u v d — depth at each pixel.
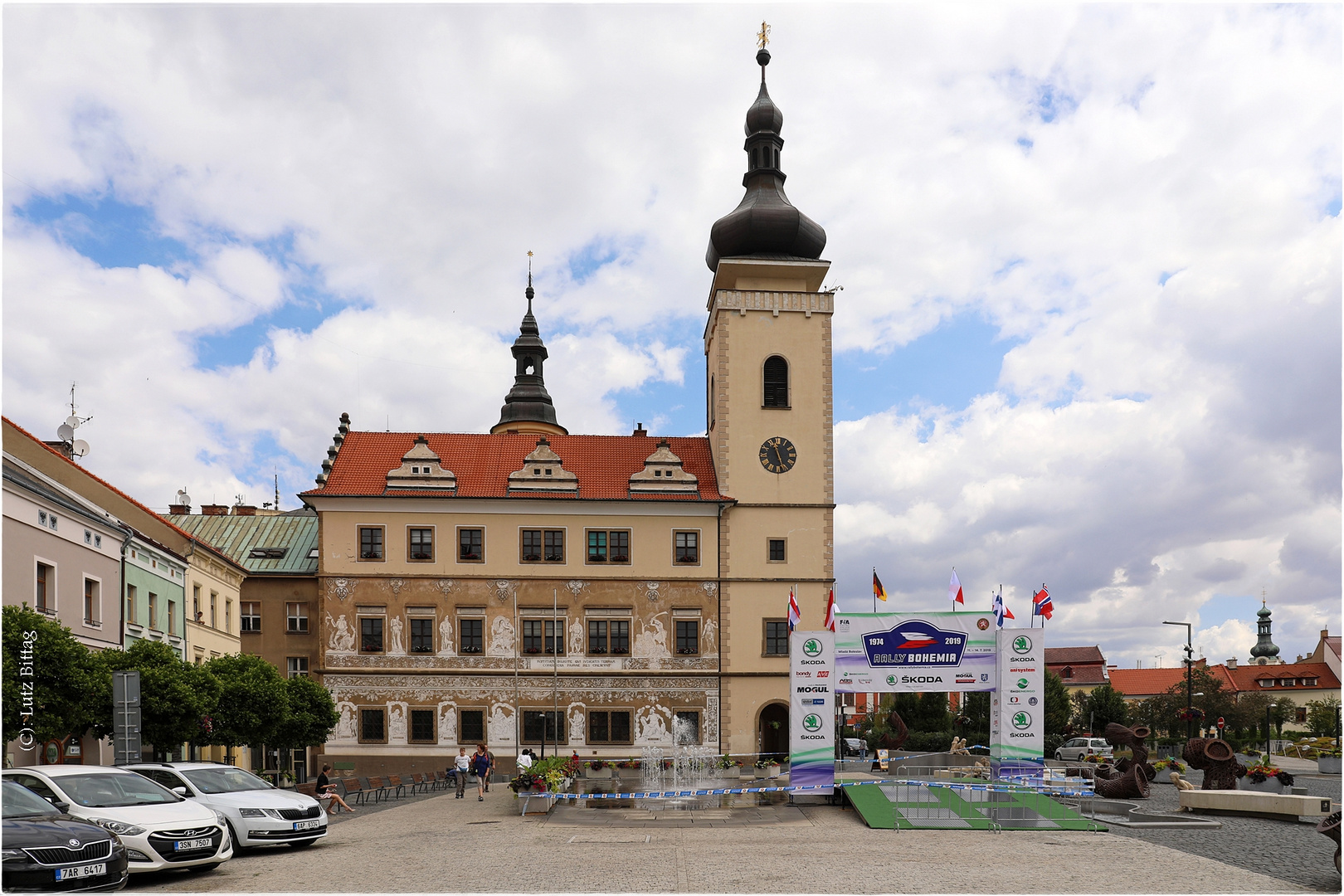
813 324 67.44
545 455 65.25
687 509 64.44
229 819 24.27
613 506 64.12
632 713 62.53
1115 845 26.61
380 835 29.34
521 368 105.56
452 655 62.34
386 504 63.22
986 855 24.59
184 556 55.41
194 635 57.31
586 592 63.38
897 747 51.78
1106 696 110.00
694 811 35.56
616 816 34.38
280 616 68.06
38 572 38.84
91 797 21.44
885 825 30.36
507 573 63.22
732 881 20.55
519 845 26.64
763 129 70.38
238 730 44.88
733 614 63.66
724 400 66.25
